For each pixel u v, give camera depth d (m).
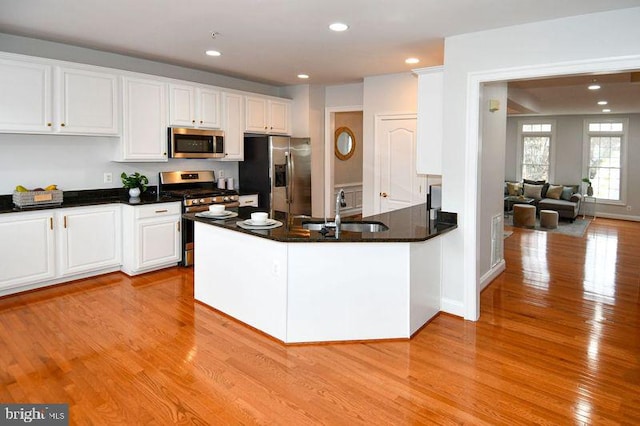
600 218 10.23
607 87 6.19
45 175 4.47
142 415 2.29
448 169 3.69
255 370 2.78
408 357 2.98
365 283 3.18
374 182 5.94
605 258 6.04
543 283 4.80
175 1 3.03
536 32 3.19
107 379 2.65
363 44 4.09
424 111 3.86
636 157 9.85
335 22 3.41
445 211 3.73
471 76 3.52
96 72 4.41
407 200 5.72
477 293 3.69
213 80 5.76
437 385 2.62
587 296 4.36
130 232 4.66
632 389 2.59
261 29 3.65
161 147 5.03
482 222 4.49
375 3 2.96
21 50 4.08
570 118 10.57
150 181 5.34
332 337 3.18
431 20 3.25
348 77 5.91
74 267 4.43
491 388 2.59
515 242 7.22
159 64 5.15
